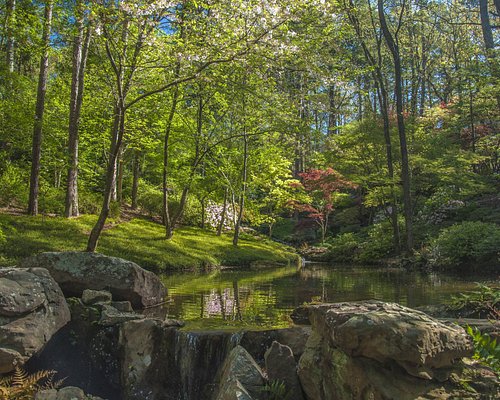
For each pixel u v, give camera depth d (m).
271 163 22.14
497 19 30.03
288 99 11.14
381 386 3.33
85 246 13.63
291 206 28.50
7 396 4.96
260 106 13.25
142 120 16.11
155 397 6.07
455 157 20.02
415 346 3.31
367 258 19.92
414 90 34.06
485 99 21.58
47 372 5.57
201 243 19.30
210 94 15.54
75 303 7.27
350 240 24.05
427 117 27.02
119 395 6.38
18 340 5.74
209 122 19.94
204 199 24.31
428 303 8.05
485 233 13.80
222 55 9.19
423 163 19.92
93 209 19.03
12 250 11.95
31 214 15.81
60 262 8.03
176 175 19.89
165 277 13.19
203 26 9.33
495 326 4.61
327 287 10.89
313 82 10.09
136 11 8.72
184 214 24.45
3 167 17.61
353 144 18.95
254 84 11.51
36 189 15.94
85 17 9.50
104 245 14.49
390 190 18.70
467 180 19.55
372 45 25.72
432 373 3.41
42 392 4.98
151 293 8.58
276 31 8.78
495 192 21.36
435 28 35.25
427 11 26.53
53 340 6.48
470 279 11.90
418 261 16.17
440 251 15.05
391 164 18.45
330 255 22.88
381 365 3.47
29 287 6.40
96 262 8.20
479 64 18.42
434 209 21.39
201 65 9.61
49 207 17.52
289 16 8.48
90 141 20.59
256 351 5.70
